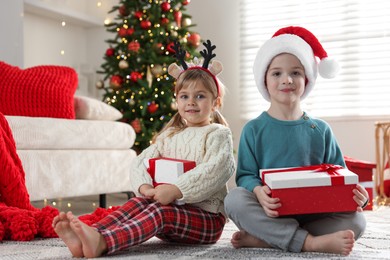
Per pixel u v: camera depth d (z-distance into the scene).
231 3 4.45
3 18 3.59
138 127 3.63
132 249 1.49
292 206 1.39
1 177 2.01
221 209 1.59
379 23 3.98
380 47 3.97
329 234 1.37
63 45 4.51
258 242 1.49
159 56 3.76
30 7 3.94
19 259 1.38
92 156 2.89
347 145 4.02
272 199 1.39
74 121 2.83
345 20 4.08
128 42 3.79
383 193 3.30
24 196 2.05
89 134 2.86
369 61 4.01
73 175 2.75
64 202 3.54
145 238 1.41
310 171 1.46
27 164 2.49
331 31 4.12
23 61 3.71
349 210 1.40
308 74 1.63
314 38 1.69
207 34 4.52
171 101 3.66
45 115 2.85
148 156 1.66
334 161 1.63
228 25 4.46
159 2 3.78
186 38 3.80
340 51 4.08
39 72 2.96
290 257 1.33
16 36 3.65
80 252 1.35
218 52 4.48
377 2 3.98
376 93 3.97
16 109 2.78
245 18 4.41
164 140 1.69
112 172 3.03
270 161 1.58
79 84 4.58
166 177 1.52
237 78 4.43
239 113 4.42
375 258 1.33
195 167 1.51
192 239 1.53
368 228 2.03
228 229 2.04
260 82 1.68
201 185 1.47
